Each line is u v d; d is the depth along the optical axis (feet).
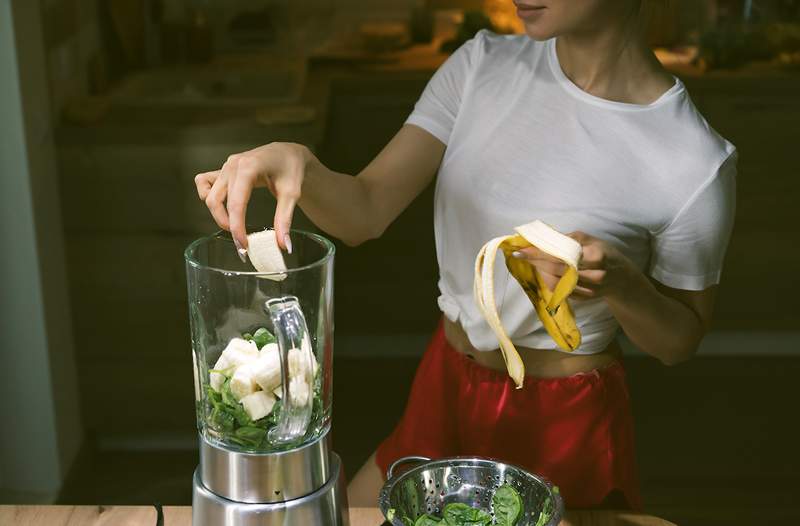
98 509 3.97
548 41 4.65
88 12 10.62
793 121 10.77
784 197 11.01
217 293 3.28
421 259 11.17
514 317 4.65
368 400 10.80
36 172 8.55
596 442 4.73
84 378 9.71
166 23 11.74
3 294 8.65
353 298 11.30
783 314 11.39
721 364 11.48
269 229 3.79
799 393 11.00
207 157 9.08
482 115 4.72
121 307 9.50
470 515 3.59
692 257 4.52
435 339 5.16
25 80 8.29
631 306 4.25
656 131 4.40
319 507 3.45
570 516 3.95
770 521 9.05
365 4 12.84
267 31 12.39
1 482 9.19
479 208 4.68
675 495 9.39
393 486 3.58
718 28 11.31
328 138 11.03
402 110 10.99
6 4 7.95
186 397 9.82
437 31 12.56
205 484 3.46
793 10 11.50
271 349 3.28
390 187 4.85
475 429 4.85
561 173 4.50
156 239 9.31
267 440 3.33
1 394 8.95
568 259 3.47
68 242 9.29
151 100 9.91
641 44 4.43
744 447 10.14
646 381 11.16
